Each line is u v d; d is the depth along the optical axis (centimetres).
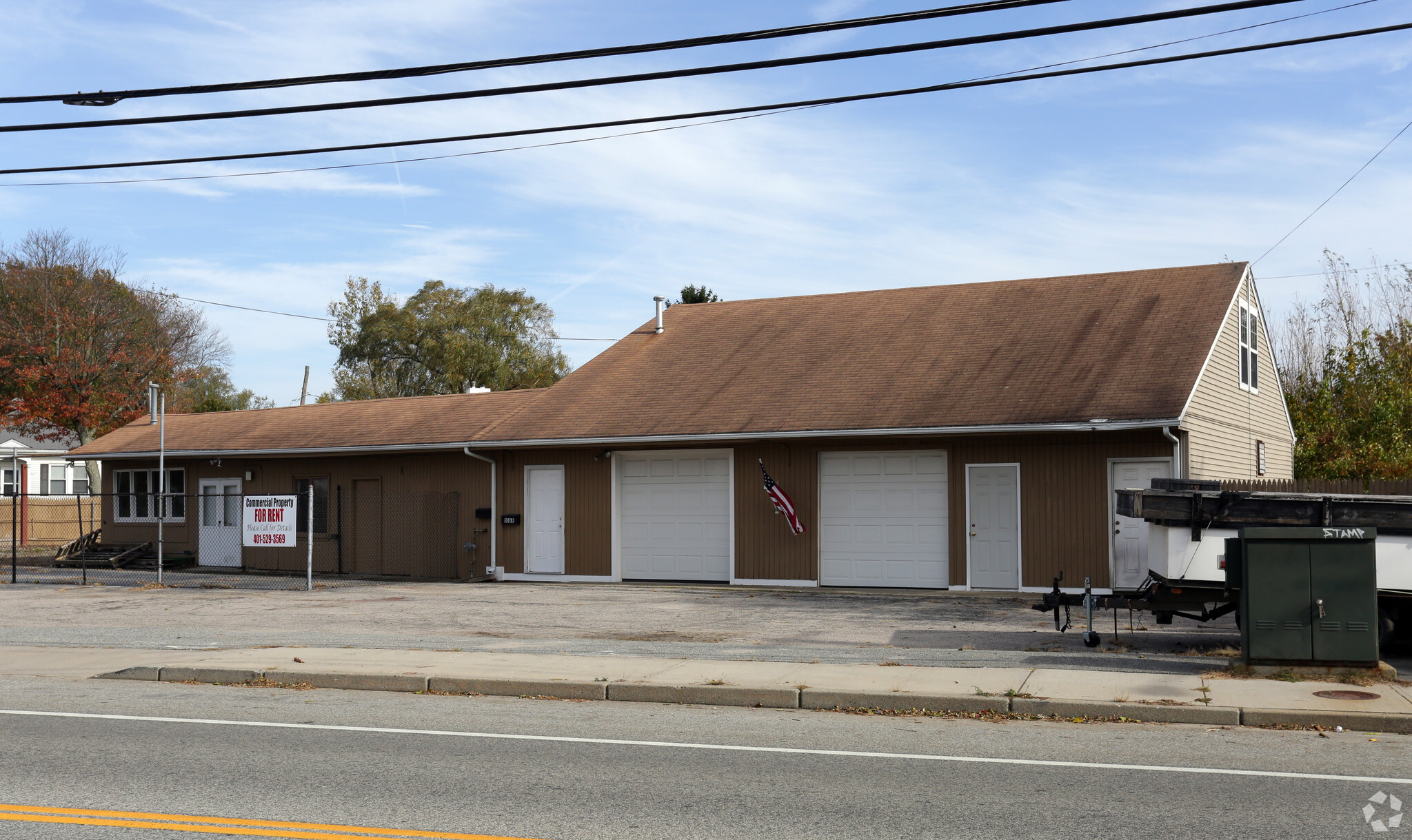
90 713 991
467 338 5744
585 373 2673
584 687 1092
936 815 650
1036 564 2022
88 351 4997
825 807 669
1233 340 2328
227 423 3116
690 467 2350
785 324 2636
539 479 2488
